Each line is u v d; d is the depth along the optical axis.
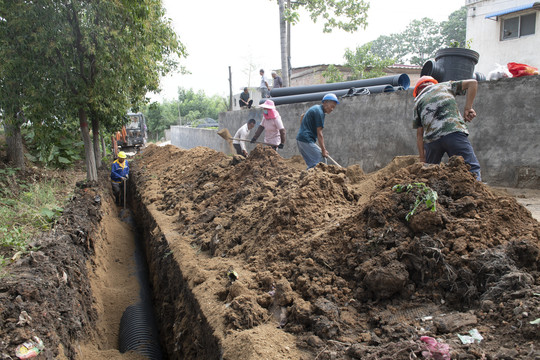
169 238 5.27
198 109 46.09
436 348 1.83
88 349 3.86
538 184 5.65
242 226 4.34
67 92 7.89
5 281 3.17
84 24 7.49
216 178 7.35
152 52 9.60
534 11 15.18
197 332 3.17
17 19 6.75
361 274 2.66
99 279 5.58
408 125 7.30
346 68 20.61
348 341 2.23
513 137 5.85
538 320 1.80
